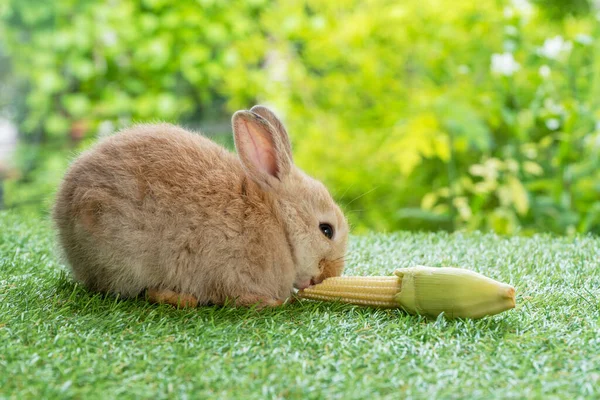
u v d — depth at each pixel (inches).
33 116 94.6
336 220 38.4
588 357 32.9
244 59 79.8
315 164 70.0
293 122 73.3
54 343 33.5
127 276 36.5
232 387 31.7
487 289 35.3
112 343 33.8
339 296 37.1
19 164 94.3
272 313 36.2
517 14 61.4
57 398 31.1
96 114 90.7
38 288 37.4
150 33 86.9
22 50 91.8
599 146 52.9
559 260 40.8
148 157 36.8
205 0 84.4
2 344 33.4
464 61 65.4
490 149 62.7
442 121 60.2
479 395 31.3
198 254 36.5
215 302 36.9
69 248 37.0
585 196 56.4
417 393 31.4
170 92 95.6
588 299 36.8
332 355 33.2
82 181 36.6
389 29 67.7
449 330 34.5
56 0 89.5
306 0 76.4
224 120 103.0
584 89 58.9
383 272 40.1
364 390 31.5
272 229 37.3
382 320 35.7
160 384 31.8
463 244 43.6
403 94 69.0
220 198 36.8
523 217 60.7
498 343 33.8
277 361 32.8
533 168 58.9
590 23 64.0
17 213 48.8
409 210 63.2
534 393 31.4
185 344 33.6
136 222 36.2
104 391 31.4
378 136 67.9
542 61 59.6
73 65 88.0
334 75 70.7
